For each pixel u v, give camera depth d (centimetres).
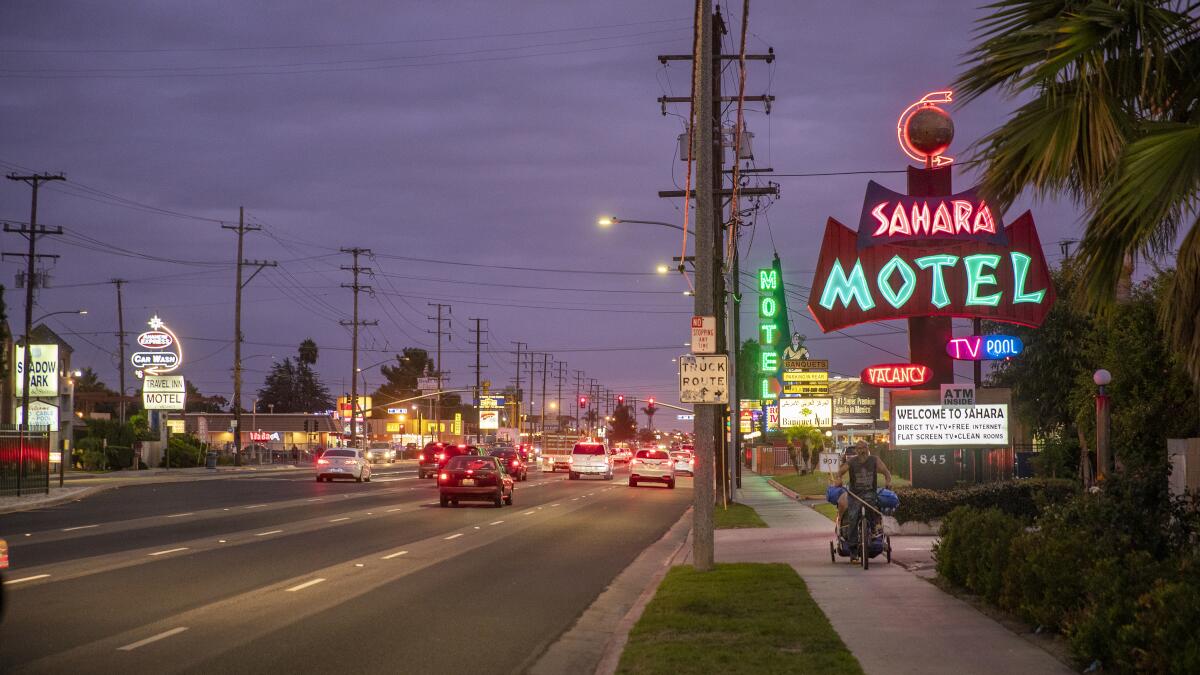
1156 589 857
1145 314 1942
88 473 6341
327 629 1227
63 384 7356
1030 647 1037
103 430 7075
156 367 7788
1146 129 850
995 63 888
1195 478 1355
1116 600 905
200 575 1700
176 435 7956
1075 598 1061
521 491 5056
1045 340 3369
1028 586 1133
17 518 2950
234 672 988
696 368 1702
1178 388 1908
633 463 5653
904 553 1983
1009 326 3441
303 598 1471
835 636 1091
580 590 1633
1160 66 857
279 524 2802
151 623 1241
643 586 1712
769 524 2897
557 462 8288
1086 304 921
